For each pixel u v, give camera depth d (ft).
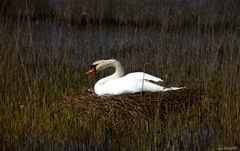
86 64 62.75
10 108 45.70
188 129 42.14
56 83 52.21
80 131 41.78
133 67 60.03
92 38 77.25
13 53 56.39
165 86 52.16
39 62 61.31
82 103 44.09
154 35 78.28
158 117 41.81
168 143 39.42
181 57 62.64
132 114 42.75
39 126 42.63
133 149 39.45
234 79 48.14
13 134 41.93
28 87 49.19
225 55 61.16
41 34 78.59
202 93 46.44
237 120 41.65
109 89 45.91
